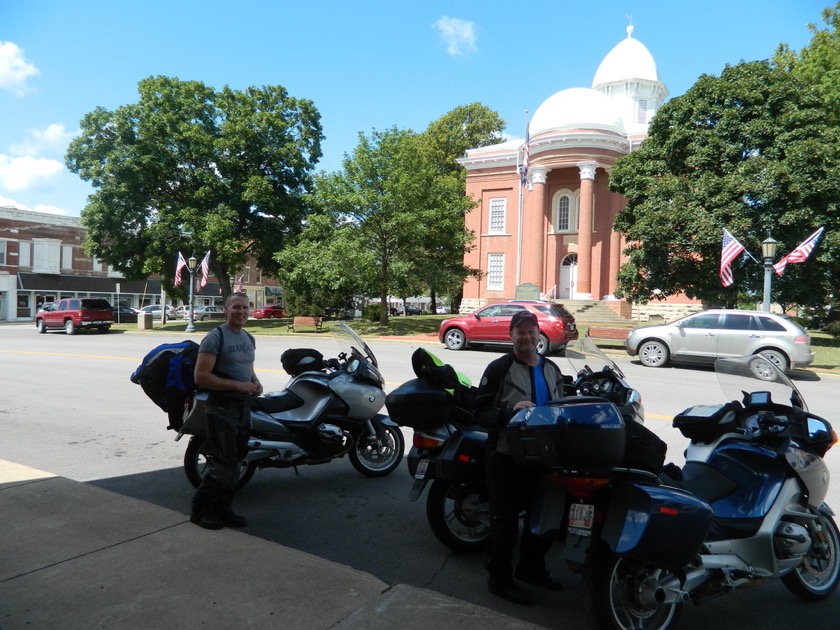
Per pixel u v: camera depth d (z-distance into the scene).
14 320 51.22
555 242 38.34
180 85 33.78
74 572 3.73
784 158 20.23
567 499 3.38
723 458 3.93
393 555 4.49
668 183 21.53
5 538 4.23
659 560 3.02
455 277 28.75
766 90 20.83
